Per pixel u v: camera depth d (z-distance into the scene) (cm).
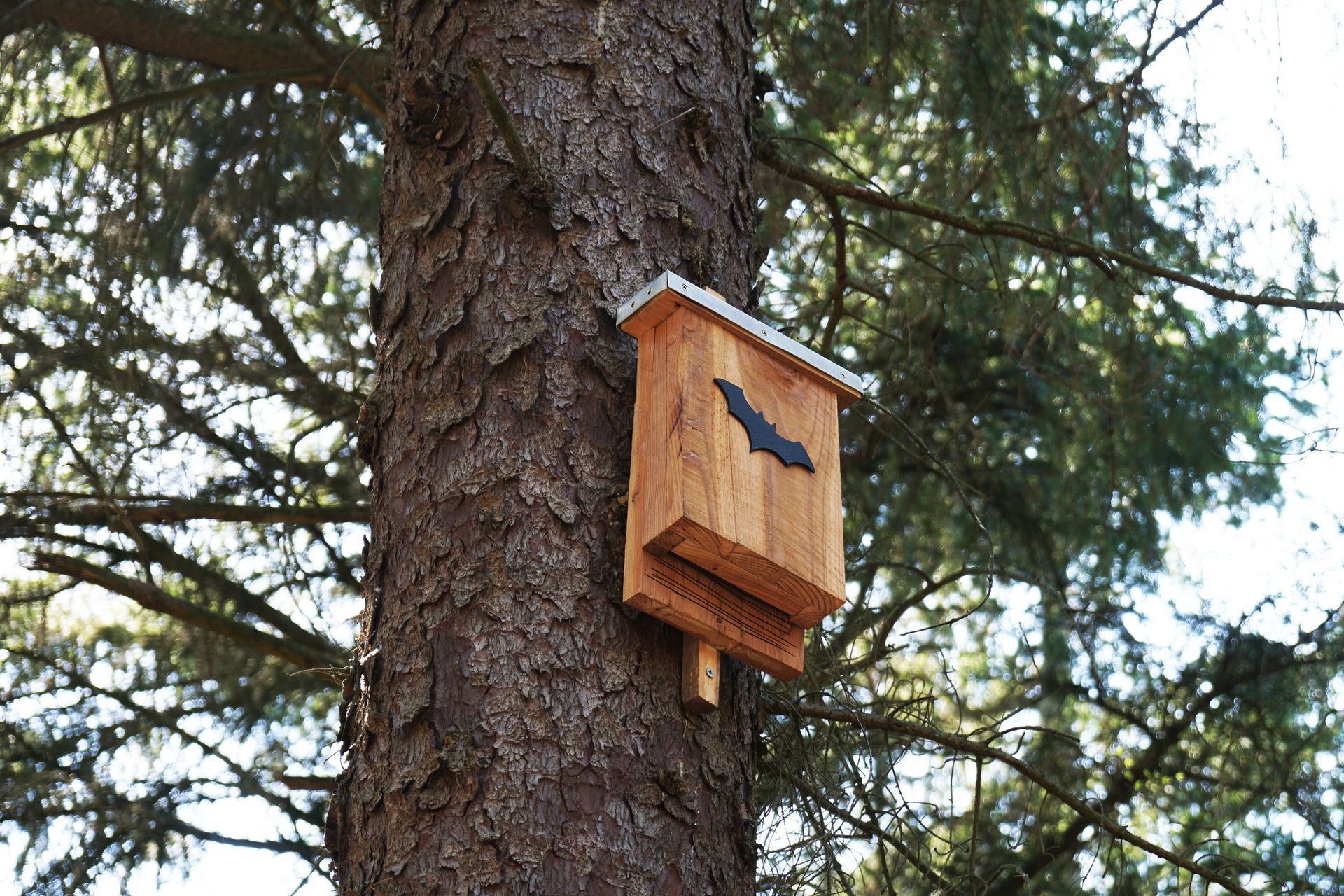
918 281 527
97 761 544
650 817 207
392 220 269
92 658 565
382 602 230
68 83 538
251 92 523
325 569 568
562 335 242
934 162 518
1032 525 570
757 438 237
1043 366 514
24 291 527
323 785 390
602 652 218
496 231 251
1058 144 491
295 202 538
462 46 273
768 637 235
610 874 201
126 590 498
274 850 538
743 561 225
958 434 568
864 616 463
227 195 529
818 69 517
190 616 502
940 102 513
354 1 490
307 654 514
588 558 224
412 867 202
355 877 210
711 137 273
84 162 532
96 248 521
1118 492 559
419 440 238
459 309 246
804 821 334
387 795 210
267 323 560
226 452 560
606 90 267
